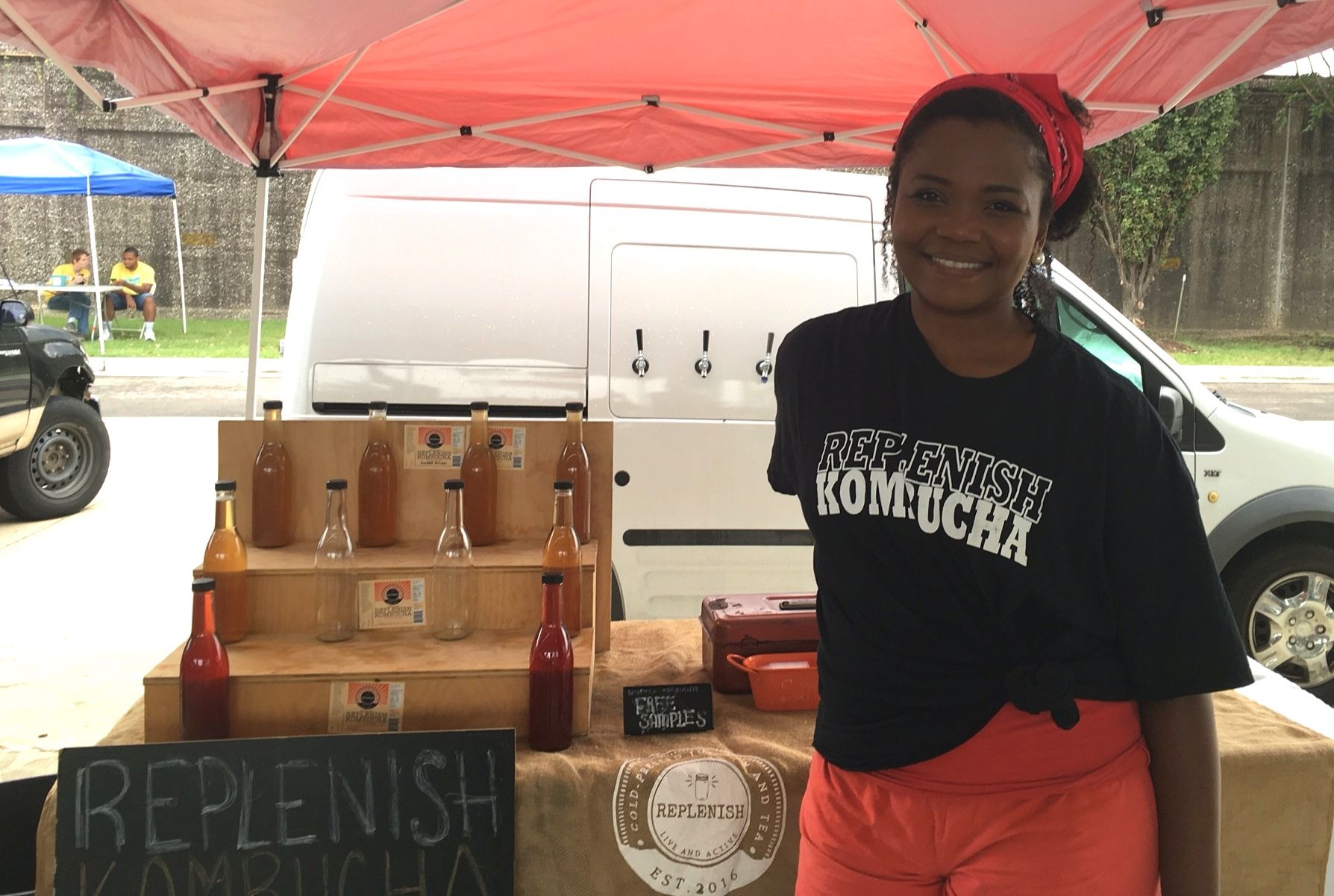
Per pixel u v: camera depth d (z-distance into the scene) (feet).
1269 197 66.95
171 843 6.23
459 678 6.89
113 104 7.64
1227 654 4.35
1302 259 67.77
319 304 13.20
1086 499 4.37
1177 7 7.98
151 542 23.73
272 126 9.66
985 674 4.54
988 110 4.50
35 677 15.89
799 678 7.66
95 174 42.39
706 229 13.89
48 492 25.58
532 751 6.86
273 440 7.83
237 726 6.75
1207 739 4.53
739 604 8.37
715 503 13.80
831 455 4.76
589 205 13.73
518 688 6.94
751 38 9.20
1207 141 61.41
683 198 13.89
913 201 4.56
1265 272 67.72
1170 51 8.93
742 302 13.89
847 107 10.73
